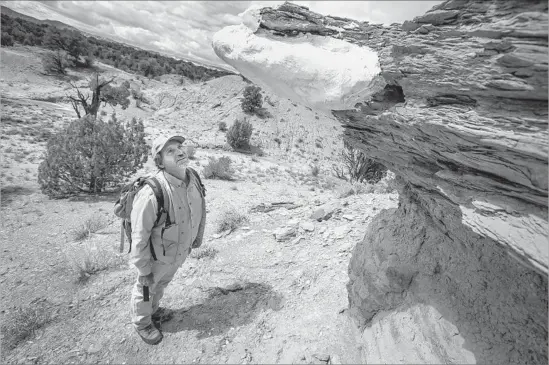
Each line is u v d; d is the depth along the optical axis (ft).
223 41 6.63
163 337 9.64
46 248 15.71
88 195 25.55
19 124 60.90
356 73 5.89
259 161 71.56
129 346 9.34
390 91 6.09
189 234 9.16
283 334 9.27
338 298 10.58
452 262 7.08
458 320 6.45
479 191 5.10
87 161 25.05
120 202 8.55
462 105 4.82
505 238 4.38
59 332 9.96
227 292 11.68
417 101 5.45
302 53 6.14
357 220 16.81
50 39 179.73
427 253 7.72
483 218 4.81
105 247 15.87
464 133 4.51
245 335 9.50
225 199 24.90
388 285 8.03
